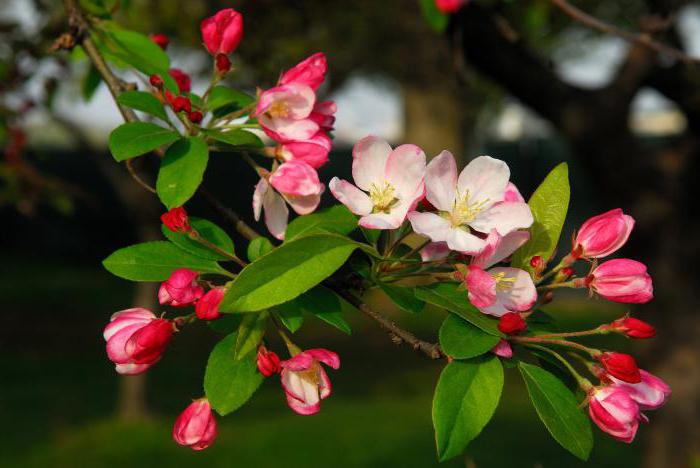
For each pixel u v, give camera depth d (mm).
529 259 1562
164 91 1740
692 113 4820
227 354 1445
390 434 8031
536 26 4441
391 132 17594
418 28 7363
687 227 5191
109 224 19953
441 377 1354
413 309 1526
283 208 1651
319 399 1470
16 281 17328
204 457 7320
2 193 5160
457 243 1473
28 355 11672
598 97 4855
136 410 8398
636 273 1496
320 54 1629
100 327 13719
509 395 9930
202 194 1646
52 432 8078
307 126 1621
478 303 1428
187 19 5324
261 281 1339
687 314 5320
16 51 3805
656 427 5484
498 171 1525
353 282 1562
